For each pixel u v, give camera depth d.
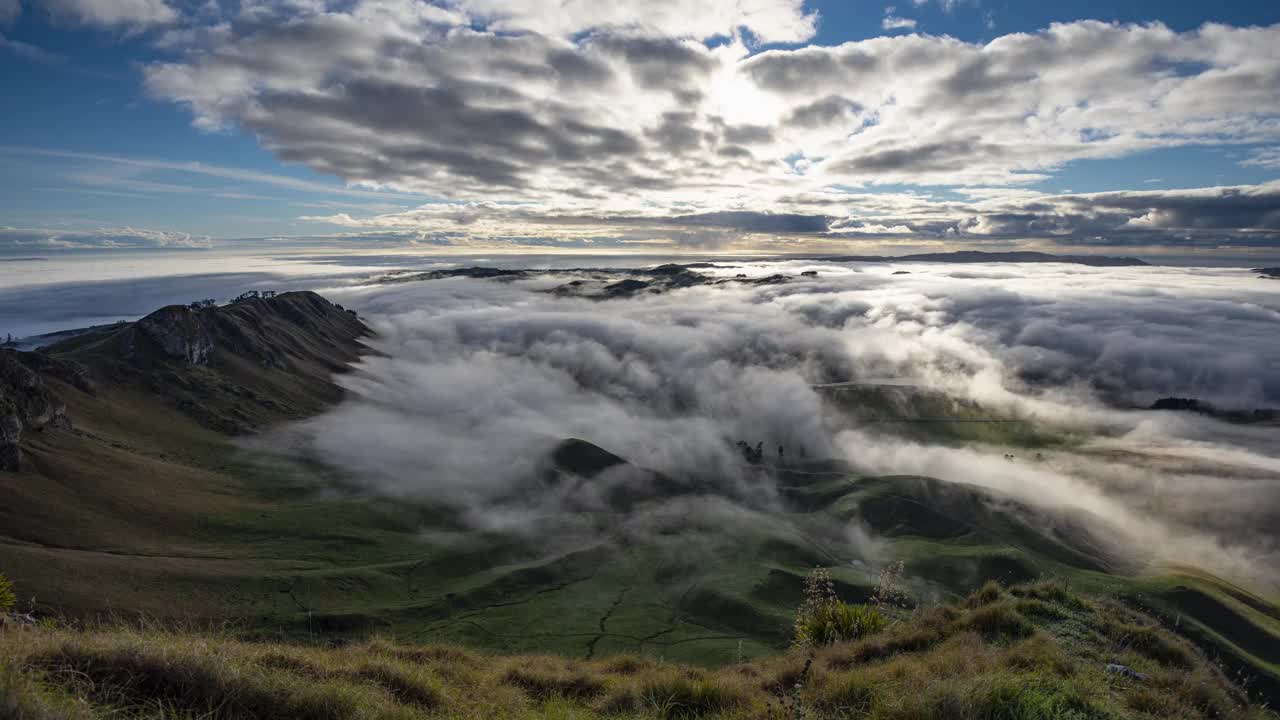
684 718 10.84
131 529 121.12
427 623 115.75
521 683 14.14
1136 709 10.40
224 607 97.00
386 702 9.12
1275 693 104.31
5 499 108.75
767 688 12.61
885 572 20.23
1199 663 14.12
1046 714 8.73
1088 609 17.31
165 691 7.68
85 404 178.50
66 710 6.32
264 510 155.38
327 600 113.00
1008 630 15.25
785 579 156.12
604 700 12.09
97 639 8.55
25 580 79.00
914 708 8.73
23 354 181.75
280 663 10.66
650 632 123.38
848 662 14.06
